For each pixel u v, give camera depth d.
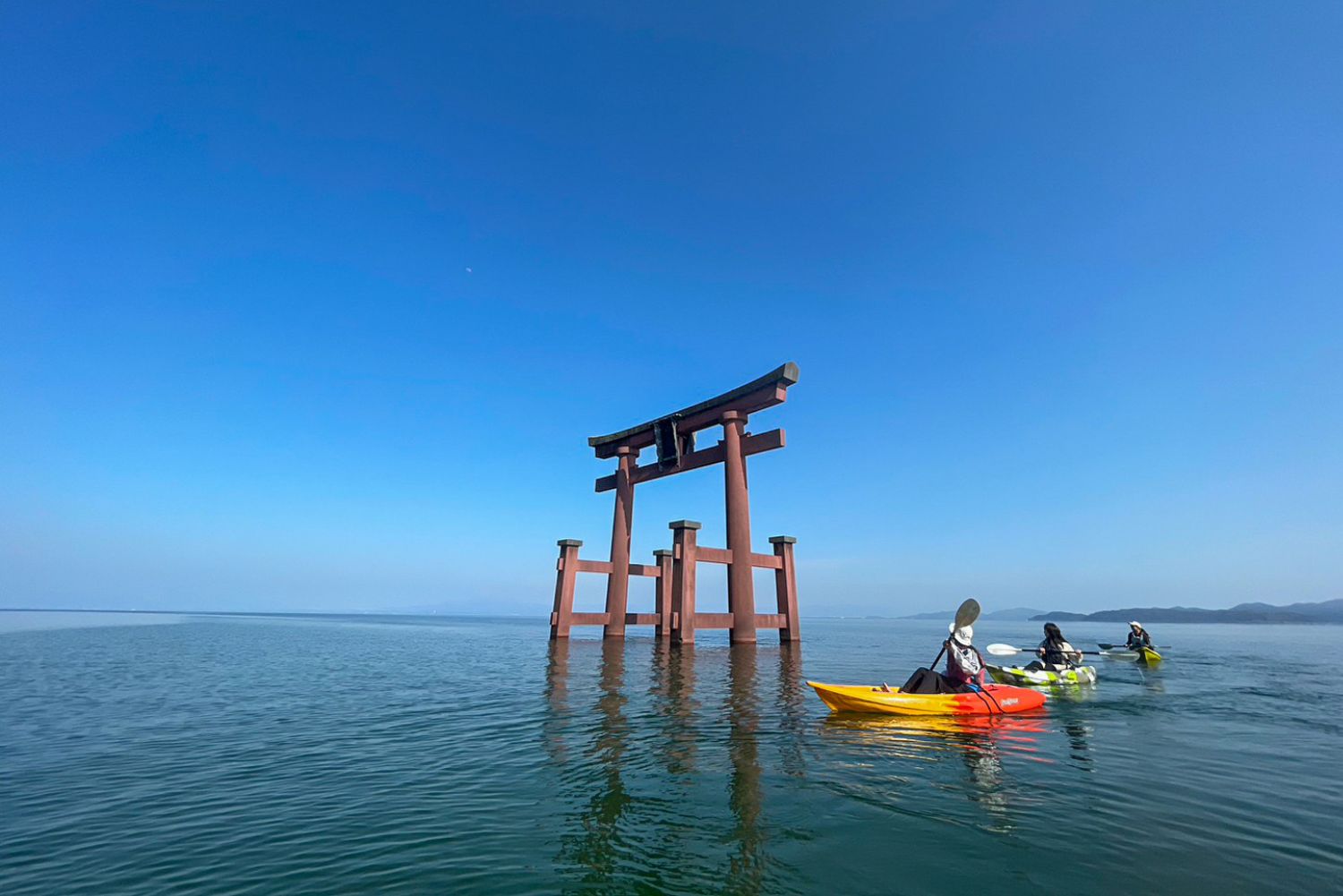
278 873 4.57
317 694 13.73
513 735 9.28
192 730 9.76
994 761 7.63
